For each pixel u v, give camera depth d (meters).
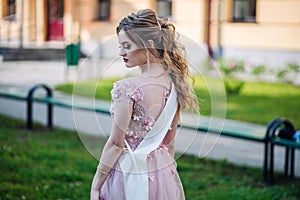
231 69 12.79
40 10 19.83
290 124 5.70
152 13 2.79
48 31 20.11
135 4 17.20
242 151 7.11
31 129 8.08
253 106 10.47
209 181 5.66
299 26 14.05
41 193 5.05
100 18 18.28
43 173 5.67
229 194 5.13
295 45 14.14
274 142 5.51
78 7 18.53
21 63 16.88
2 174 5.61
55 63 16.95
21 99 8.32
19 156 6.37
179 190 2.99
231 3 15.24
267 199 5.04
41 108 10.02
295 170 6.20
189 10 15.88
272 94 11.88
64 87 12.29
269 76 13.48
